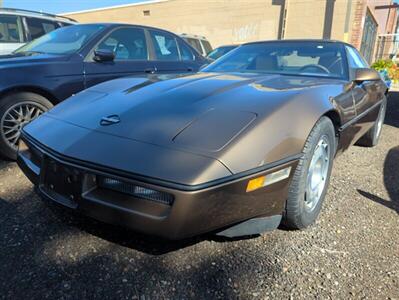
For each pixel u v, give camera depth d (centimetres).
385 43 2041
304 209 197
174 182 140
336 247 191
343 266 175
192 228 147
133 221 151
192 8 1656
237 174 147
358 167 329
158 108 184
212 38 1648
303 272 170
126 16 1830
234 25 1584
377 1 1633
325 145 217
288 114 177
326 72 286
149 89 217
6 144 295
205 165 144
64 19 649
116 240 191
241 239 196
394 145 421
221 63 333
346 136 258
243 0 1534
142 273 166
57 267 169
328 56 299
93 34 377
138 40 419
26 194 243
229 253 183
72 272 165
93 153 158
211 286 159
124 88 230
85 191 160
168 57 456
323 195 223
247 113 171
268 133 162
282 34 1485
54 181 172
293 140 171
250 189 153
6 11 560
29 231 198
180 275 166
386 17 2123
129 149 155
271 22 1499
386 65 1308
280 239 198
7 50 552
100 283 159
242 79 240
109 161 153
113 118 180
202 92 203
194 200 140
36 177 185
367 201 251
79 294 152
